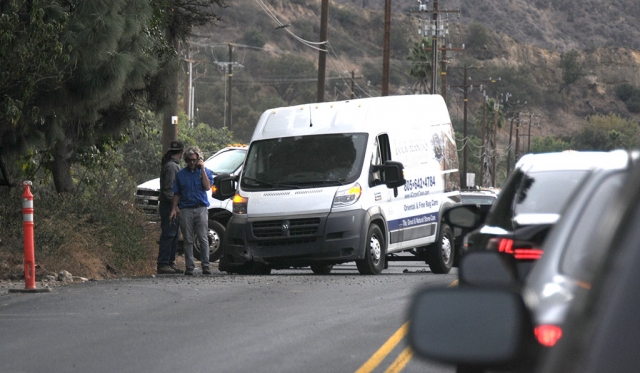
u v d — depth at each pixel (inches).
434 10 5423.2
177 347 805.9
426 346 208.1
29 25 1417.3
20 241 1588.3
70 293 1217.4
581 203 366.3
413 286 1285.7
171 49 1934.1
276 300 1130.0
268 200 1647.4
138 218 1851.6
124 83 1612.9
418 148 1838.1
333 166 1654.8
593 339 165.2
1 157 1596.9
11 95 1445.6
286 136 1707.7
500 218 712.4
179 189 1633.9
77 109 1561.3
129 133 2039.9
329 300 1125.7
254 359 746.8
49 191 1831.9
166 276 1578.5
